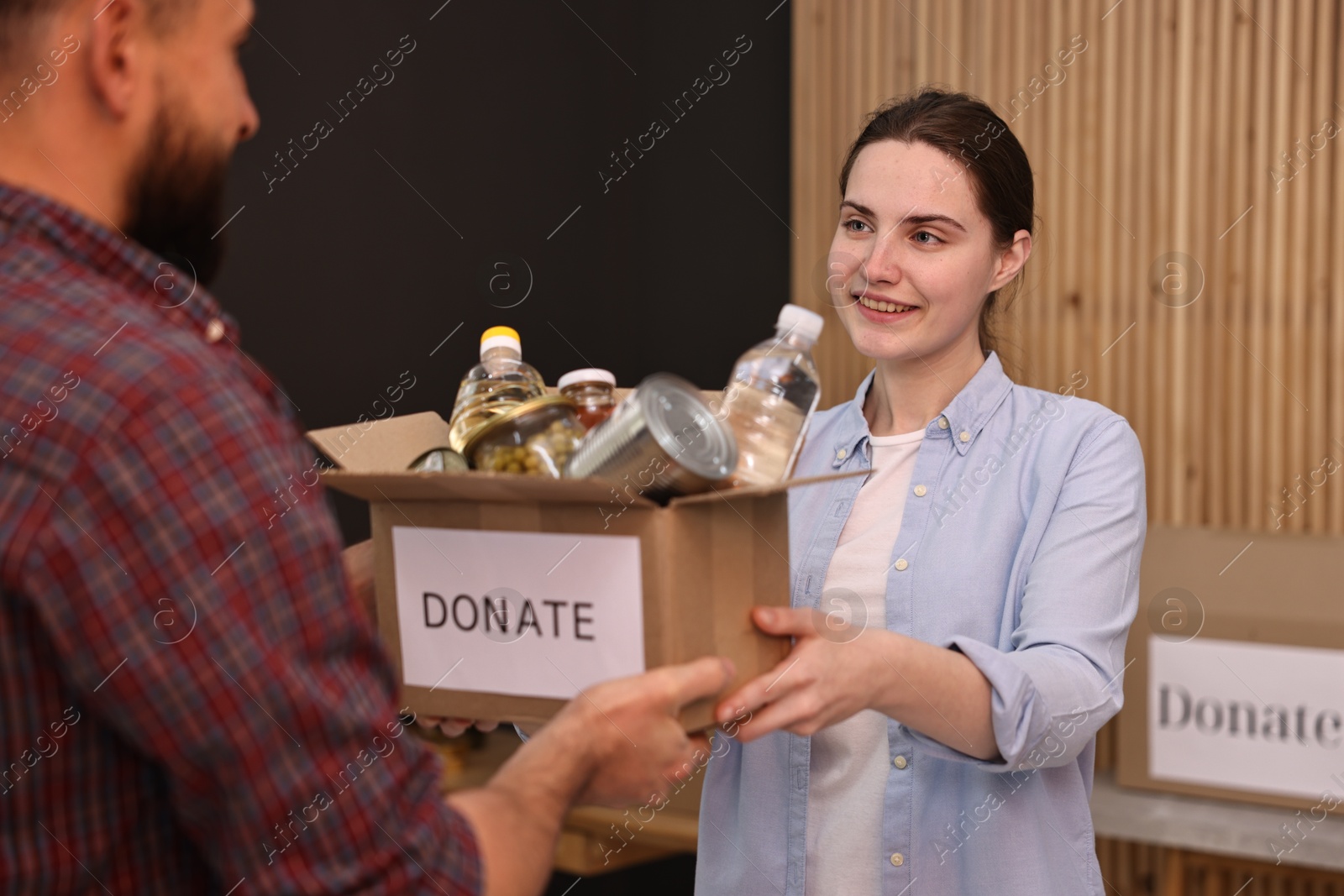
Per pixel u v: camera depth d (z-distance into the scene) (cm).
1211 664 196
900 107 131
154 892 66
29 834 61
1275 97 250
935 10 281
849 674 92
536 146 283
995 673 99
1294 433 252
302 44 227
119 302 64
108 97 67
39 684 60
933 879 117
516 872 70
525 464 90
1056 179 270
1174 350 261
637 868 302
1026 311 271
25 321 61
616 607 85
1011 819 114
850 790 122
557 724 78
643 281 318
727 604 88
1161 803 199
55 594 57
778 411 94
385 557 95
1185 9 255
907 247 125
